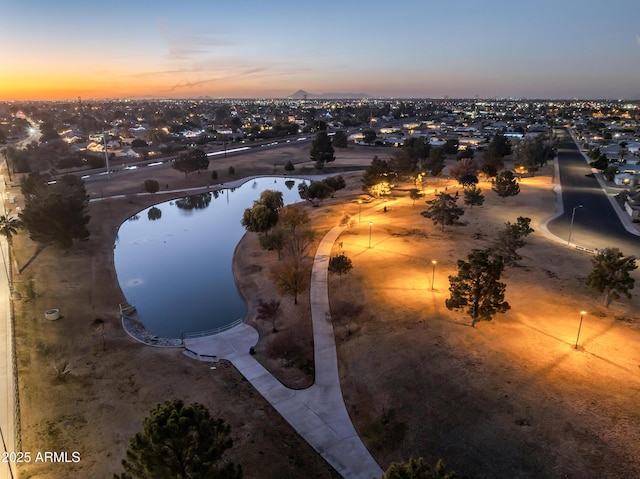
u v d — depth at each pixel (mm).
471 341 41812
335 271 57281
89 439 31344
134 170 152375
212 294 61719
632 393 34000
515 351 39969
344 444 31656
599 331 43156
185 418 19781
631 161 147875
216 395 36625
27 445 30594
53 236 67250
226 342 45844
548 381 35719
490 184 122625
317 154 163875
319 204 106812
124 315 52500
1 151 182875
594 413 32062
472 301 42969
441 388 35812
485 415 32688
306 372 40031
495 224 82812
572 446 29469
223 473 21453
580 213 90562
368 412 34750
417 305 49750
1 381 37625
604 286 47188
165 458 19938
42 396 35906
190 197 127375
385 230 79688
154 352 43719
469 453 29938
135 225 99000
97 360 41719
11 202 103500
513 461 28906
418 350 40938
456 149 181625
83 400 35594
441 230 78688
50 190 94125
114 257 76562
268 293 58625
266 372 40250
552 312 47125
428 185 126750
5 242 74250
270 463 29484
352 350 42812
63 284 59438
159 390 37188
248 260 72250
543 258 64125
